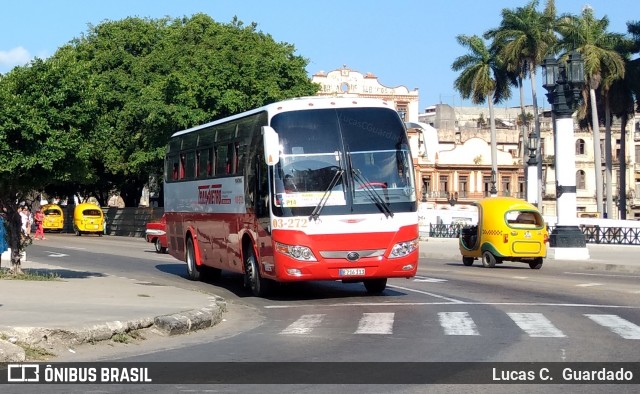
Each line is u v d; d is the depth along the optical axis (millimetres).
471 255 30016
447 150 96500
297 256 17047
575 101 33031
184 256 24984
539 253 28547
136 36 65688
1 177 18844
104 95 19531
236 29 59625
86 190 78375
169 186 26438
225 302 17156
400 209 17531
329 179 17328
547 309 16141
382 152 17656
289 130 17438
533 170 51906
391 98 94062
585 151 102312
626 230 46219
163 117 54250
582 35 70438
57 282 20016
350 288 20953
